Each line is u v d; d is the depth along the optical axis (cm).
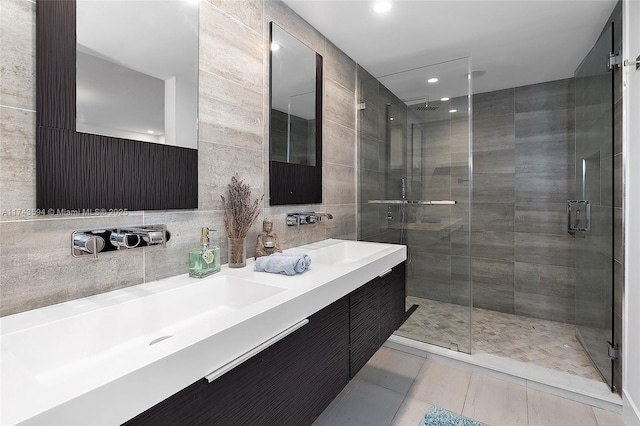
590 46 241
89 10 103
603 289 211
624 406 179
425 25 212
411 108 257
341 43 238
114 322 95
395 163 264
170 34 126
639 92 165
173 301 110
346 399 195
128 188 113
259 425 85
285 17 189
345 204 261
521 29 216
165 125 125
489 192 348
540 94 321
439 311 250
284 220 191
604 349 206
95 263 105
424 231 255
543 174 322
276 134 182
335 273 128
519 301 335
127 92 112
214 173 146
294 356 99
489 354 242
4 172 85
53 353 82
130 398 56
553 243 319
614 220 196
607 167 204
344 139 258
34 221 91
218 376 72
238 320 80
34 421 45
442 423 173
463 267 241
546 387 204
